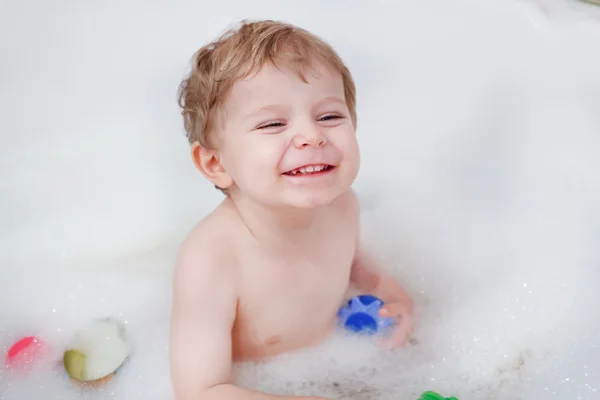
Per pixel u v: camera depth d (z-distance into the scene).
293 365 0.96
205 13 1.30
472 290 1.09
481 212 1.20
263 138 0.76
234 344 0.91
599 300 1.01
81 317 1.06
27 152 1.25
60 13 1.26
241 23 1.05
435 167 1.28
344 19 1.30
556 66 1.16
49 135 1.26
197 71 0.86
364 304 0.99
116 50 1.29
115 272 1.16
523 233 1.14
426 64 1.28
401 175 1.30
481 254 1.14
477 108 1.24
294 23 1.31
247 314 0.88
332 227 0.91
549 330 1.00
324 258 0.91
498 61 1.22
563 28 1.16
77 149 1.28
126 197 1.29
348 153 0.77
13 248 1.18
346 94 0.85
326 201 0.76
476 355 1.00
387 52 1.30
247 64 0.78
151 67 1.31
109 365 0.95
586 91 1.12
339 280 0.94
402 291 1.05
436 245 1.17
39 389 0.94
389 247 1.17
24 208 1.22
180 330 0.84
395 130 1.31
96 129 1.29
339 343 0.98
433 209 1.23
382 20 1.29
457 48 1.26
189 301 0.84
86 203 1.27
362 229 1.20
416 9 1.28
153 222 1.26
